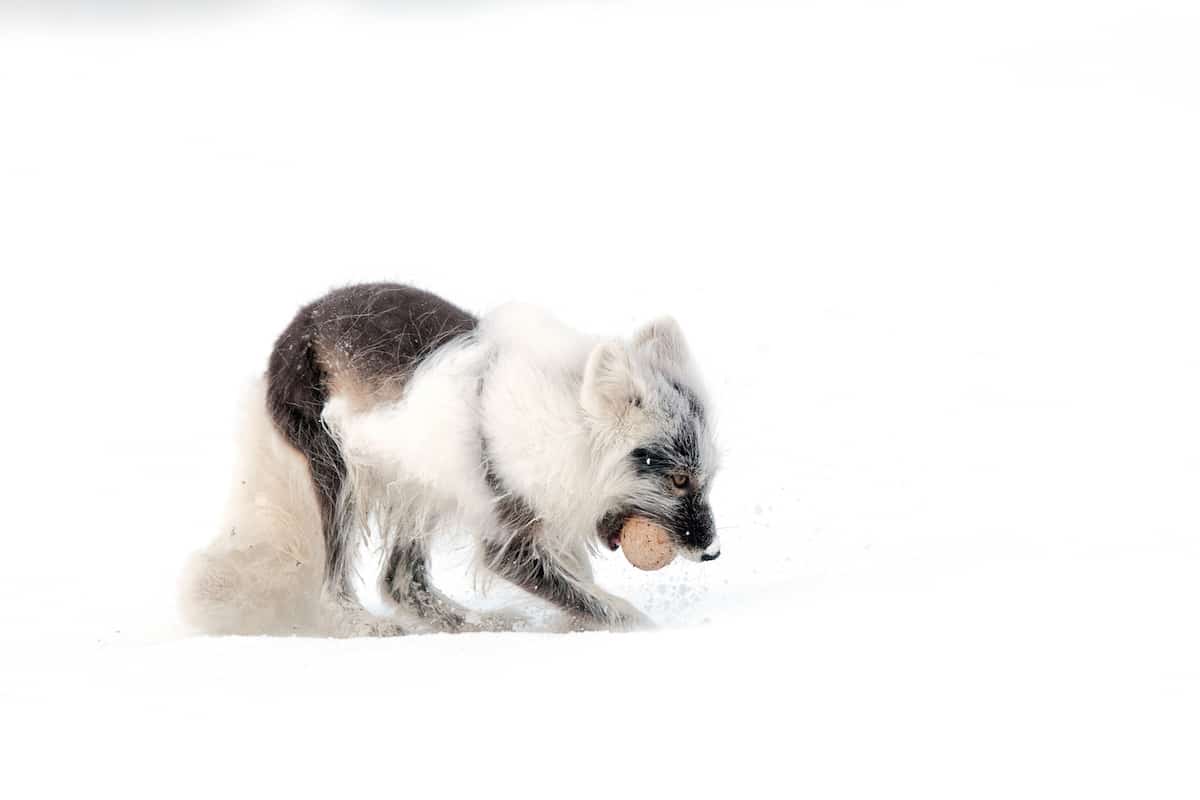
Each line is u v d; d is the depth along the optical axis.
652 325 11.92
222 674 8.93
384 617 12.48
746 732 7.29
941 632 8.75
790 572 13.14
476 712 7.84
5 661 9.84
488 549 11.79
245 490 12.64
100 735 7.78
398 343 11.93
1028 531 14.12
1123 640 8.28
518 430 11.36
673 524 11.65
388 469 12.09
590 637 9.59
